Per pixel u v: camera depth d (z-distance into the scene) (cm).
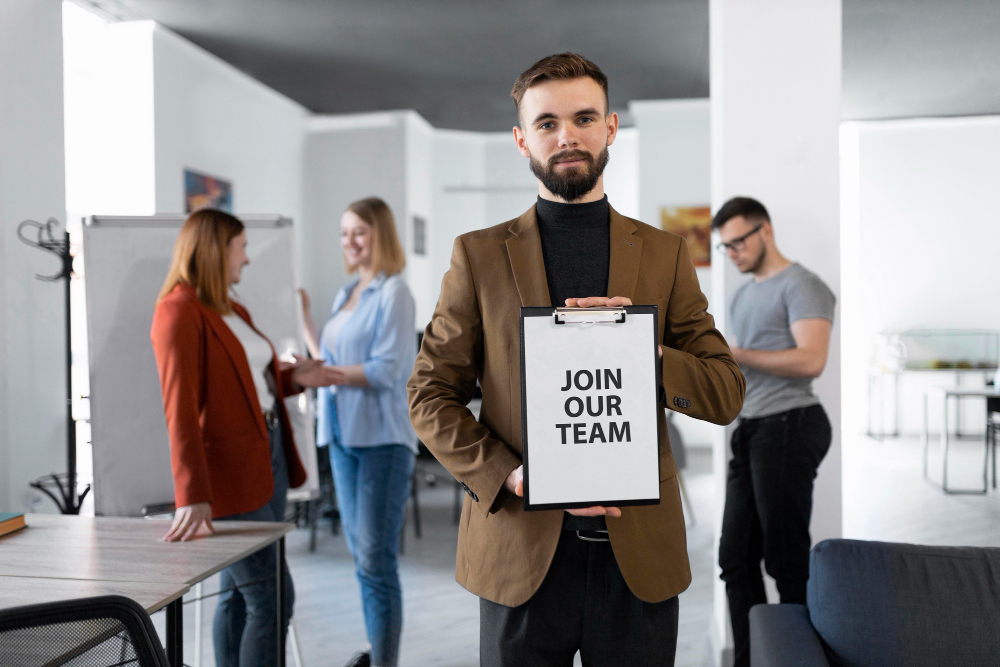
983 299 511
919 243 525
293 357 261
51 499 365
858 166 539
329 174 720
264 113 629
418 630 305
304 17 476
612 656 113
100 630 85
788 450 239
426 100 677
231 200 572
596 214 120
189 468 178
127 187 473
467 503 124
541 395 102
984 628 133
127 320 246
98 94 467
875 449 511
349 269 270
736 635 249
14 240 347
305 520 467
